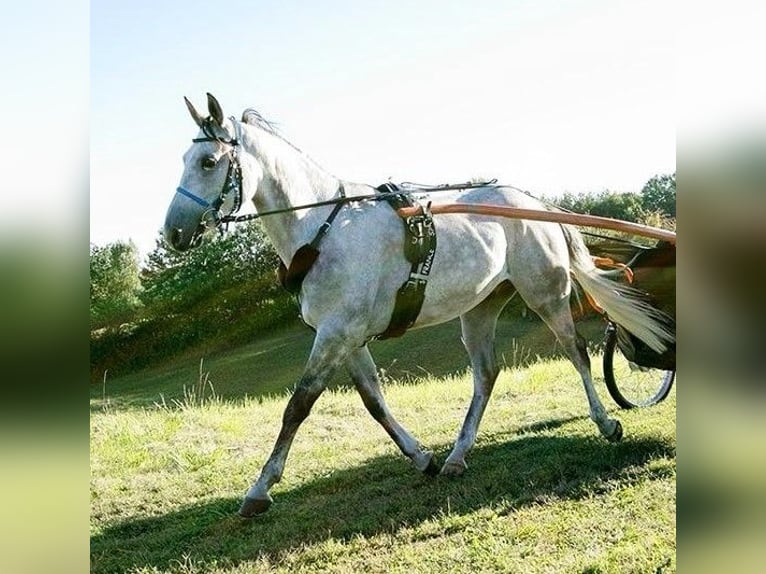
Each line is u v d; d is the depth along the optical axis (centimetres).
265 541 384
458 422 565
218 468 508
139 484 487
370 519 398
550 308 477
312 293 404
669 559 328
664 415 510
